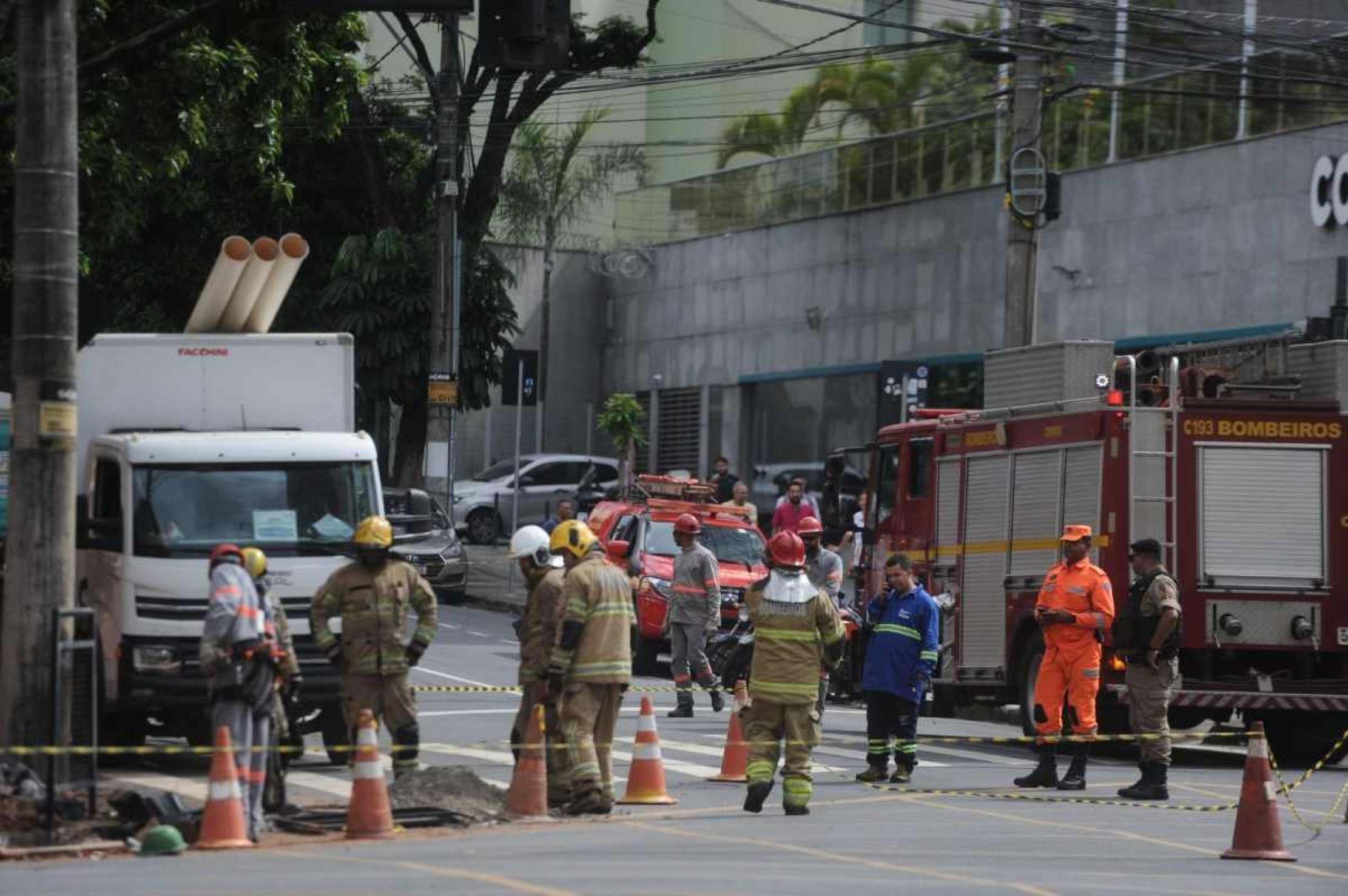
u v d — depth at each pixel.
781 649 38.56
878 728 44.66
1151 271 95.56
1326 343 52.75
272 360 47.06
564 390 137.50
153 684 41.91
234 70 54.25
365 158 104.62
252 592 34.03
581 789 37.66
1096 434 51.12
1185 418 51.00
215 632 33.47
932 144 111.25
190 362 46.62
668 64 150.62
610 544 69.94
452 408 93.31
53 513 35.66
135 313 105.19
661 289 133.62
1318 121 86.81
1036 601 52.88
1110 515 50.56
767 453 123.94
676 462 131.38
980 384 106.81
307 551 43.31
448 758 46.28
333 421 47.31
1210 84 92.81
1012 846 35.09
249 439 44.03
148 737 49.91
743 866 31.59
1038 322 102.06
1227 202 91.44
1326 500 51.28
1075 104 100.31
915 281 111.56
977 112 116.94
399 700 38.22
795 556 38.84
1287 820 40.94
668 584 72.06
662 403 133.25
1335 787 47.25
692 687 64.88
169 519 42.75
